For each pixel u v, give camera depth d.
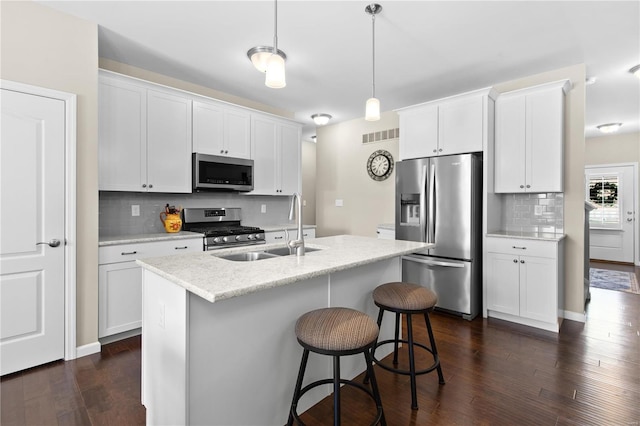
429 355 2.47
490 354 2.48
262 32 2.61
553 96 3.11
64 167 2.35
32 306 2.23
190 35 2.67
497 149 3.44
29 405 1.83
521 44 2.79
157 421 1.57
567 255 3.25
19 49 2.16
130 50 2.92
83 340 2.46
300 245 1.90
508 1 2.21
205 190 3.61
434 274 3.46
